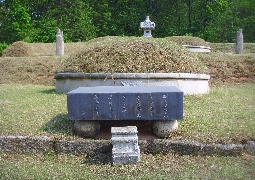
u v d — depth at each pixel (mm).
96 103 3754
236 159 3588
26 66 12414
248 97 6871
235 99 6465
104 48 7141
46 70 12086
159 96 3748
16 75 11953
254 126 4250
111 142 3711
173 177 3127
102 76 6309
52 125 4285
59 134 3994
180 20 29750
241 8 28062
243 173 3209
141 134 4141
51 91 7727
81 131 3939
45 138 3875
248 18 26391
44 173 3283
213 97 6562
